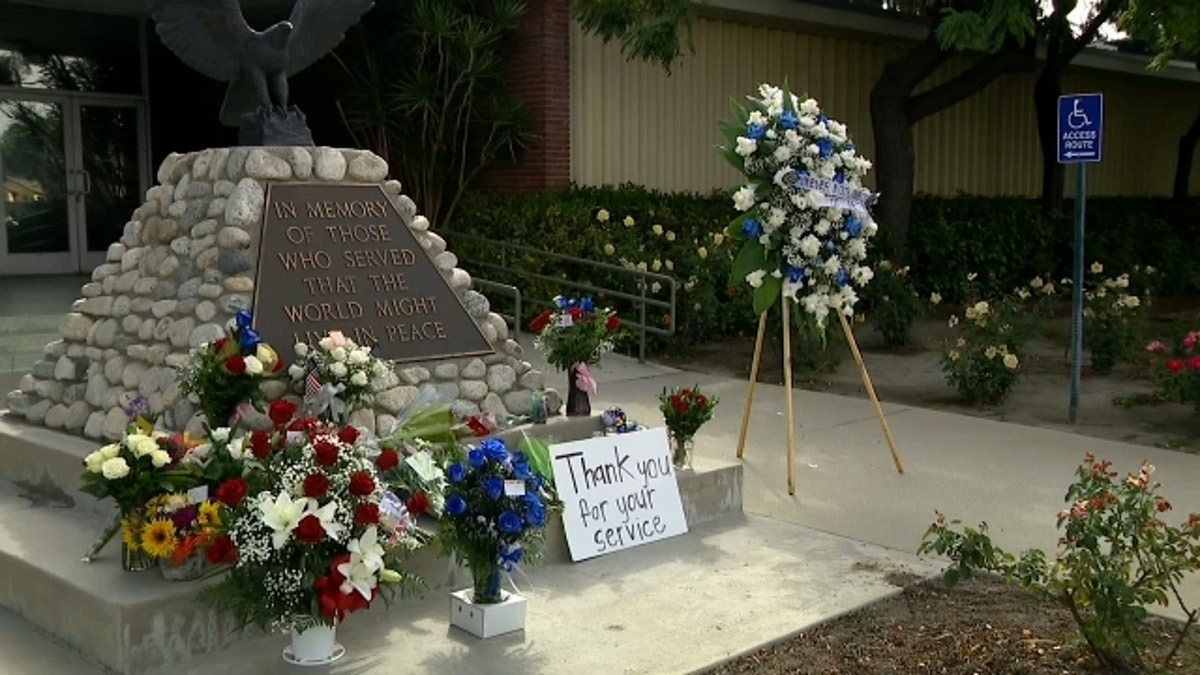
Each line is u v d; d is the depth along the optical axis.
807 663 4.26
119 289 5.91
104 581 4.19
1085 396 9.89
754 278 6.79
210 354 4.87
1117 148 22.83
